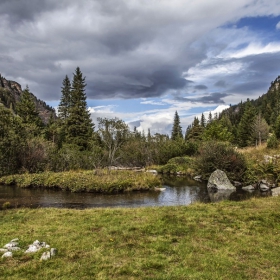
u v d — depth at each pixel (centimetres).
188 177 3195
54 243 762
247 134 5969
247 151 3434
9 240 795
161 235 853
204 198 1902
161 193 2109
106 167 3025
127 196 1973
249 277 585
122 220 1030
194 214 1127
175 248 737
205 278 570
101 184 2133
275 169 2317
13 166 2767
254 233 888
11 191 2108
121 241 789
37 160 2911
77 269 602
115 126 2964
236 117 9706
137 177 2417
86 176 2323
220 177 2375
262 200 1458
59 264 626
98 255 678
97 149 3456
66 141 4650
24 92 5016
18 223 1010
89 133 4731
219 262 652
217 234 869
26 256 664
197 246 759
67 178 2255
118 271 587
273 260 676
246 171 2505
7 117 2894
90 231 888
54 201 1756
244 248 749
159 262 639
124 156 4150
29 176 2402
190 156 4491
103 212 1199
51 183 2258
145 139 4797
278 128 4103
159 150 4525
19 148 2831
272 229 928
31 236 831
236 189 2325
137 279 558
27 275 570
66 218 1084
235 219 1051
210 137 4878
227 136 5131
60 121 5944
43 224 988
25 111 4841
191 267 624
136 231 888
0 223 1022
